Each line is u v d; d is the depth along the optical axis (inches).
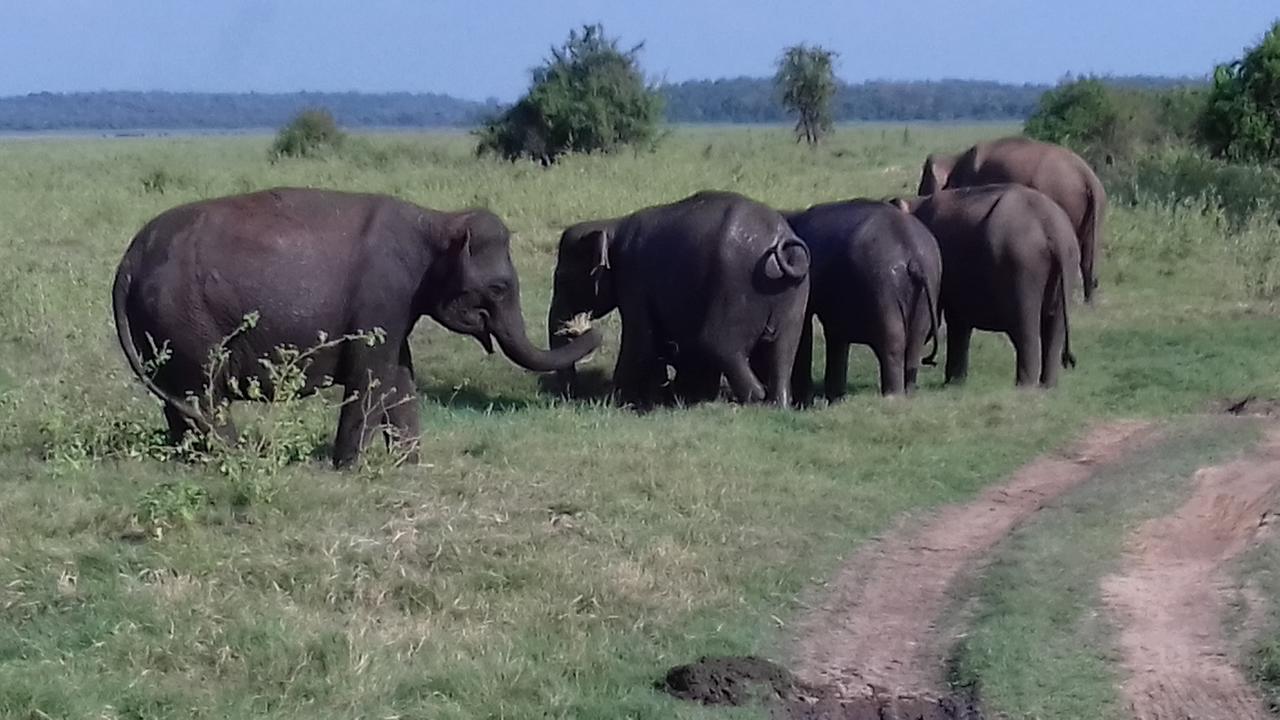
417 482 361.7
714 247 482.0
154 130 7859.3
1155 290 740.0
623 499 355.9
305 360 371.2
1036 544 341.4
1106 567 328.5
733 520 351.3
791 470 395.5
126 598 275.6
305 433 371.9
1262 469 407.2
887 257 502.6
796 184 1232.2
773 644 285.4
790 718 252.7
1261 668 270.4
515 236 845.2
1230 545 343.6
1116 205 966.4
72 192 1188.5
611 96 1807.3
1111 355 586.6
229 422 374.0
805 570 323.6
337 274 368.8
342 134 2098.9
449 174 1365.7
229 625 266.4
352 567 297.9
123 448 378.9
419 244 383.2
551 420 449.7
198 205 370.6
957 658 276.4
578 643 274.2
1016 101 7608.3
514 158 1782.7
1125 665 273.9
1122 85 1448.1
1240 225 891.4
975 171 748.0
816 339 623.2
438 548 309.6
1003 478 410.6
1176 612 301.0
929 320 512.7
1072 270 528.1
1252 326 632.4
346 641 261.9
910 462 411.5
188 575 289.9
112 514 322.0
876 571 327.3
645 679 264.1
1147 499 380.8
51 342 540.1
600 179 1201.4
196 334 359.9
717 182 1207.6
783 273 482.0
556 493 356.5
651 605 294.2
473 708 246.4
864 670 274.1
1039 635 284.8
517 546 316.8
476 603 289.7
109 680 245.1
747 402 486.9
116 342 535.5
